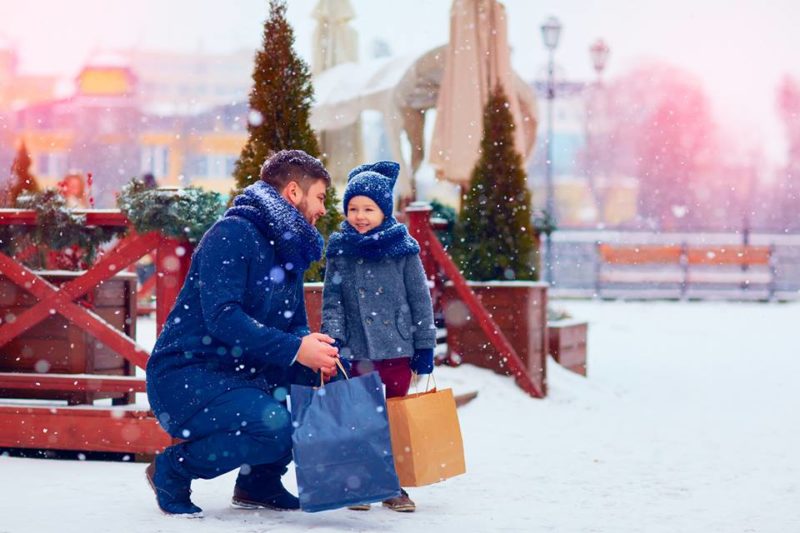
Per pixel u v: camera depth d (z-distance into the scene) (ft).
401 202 64.54
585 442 33.01
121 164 237.04
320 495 18.84
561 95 118.11
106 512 20.68
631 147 269.03
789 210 261.85
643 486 25.66
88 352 29.12
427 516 21.38
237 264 19.69
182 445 20.17
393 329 23.79
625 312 100.07
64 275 29.40
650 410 41.73
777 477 27.25
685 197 265.34
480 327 43.93
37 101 249.14
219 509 21.39
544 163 273.33
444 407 21.24
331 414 19.12
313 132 34.06
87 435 27.22
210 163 231.71
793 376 54.80
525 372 42.57
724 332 80.64
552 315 50.24
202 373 19.61
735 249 128.36
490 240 45.62
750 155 264.52
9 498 22.13
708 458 30.30
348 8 80.07
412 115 67.36
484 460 29.17
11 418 27.66
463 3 58.90
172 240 27.66
